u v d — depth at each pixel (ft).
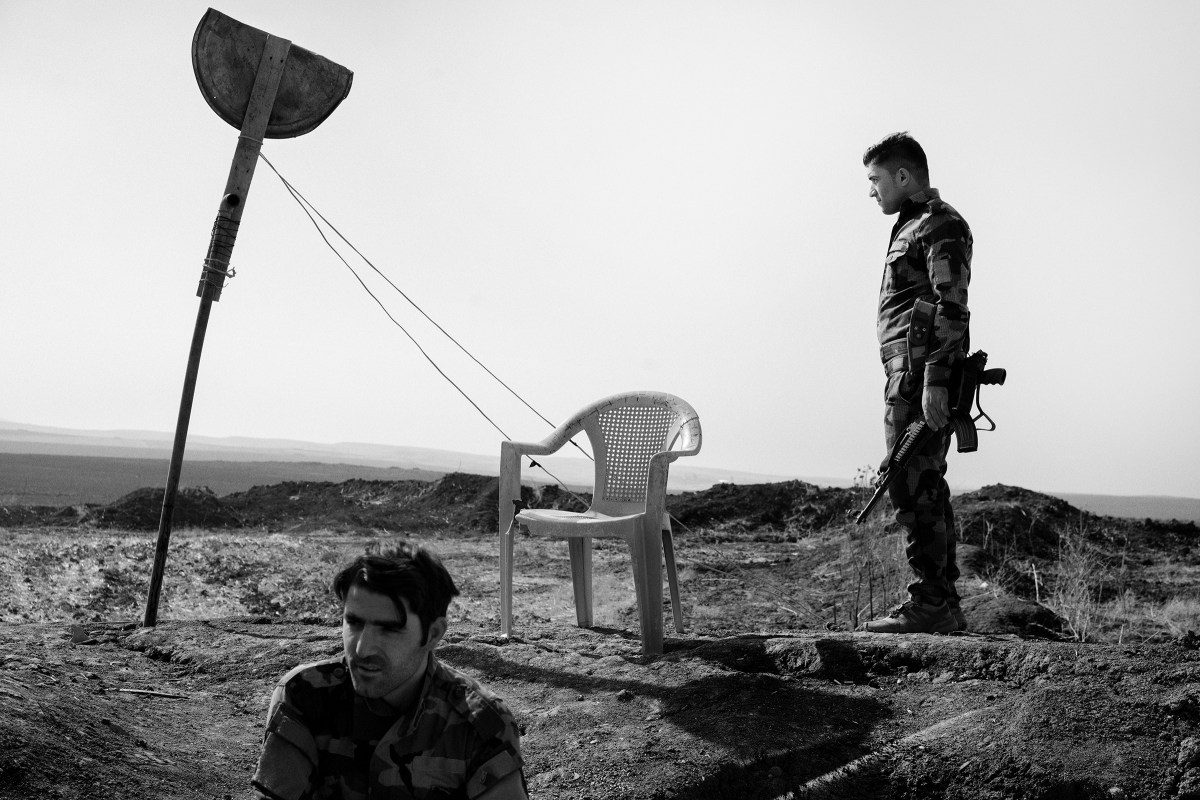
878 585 25.90
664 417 16.79
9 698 10.98
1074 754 11.11
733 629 22.29
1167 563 35.96
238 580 25.57
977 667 13.34
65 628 17.28
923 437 15.02
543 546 36.29
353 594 6.13
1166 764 10.83
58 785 9.75
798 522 42.50
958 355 14.79
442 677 6.47
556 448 17.17
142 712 12.71
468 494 50.14
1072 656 12.94
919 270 15.37
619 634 17.30
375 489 53.01
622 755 11.54
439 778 6.28
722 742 11.71
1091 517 41.93
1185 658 12.75
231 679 14.80
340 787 6.39
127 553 26.48
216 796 10.56
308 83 18.15
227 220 17.54
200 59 17.28
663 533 17.33
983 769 11.20
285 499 50.47
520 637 16.62
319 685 6.47
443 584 6.30
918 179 15.56
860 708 12.73
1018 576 29.48
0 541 27.09
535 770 11.44
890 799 11.16
